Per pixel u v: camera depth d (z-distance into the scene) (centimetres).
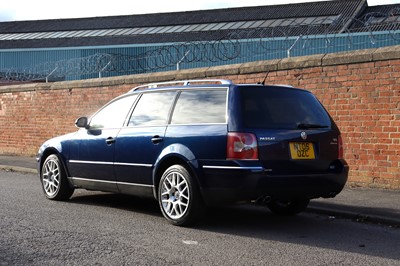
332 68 908
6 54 3269
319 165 596
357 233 596
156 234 568
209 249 508
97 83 1404
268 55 1492
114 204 767
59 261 454
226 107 587
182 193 601
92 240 532
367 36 1507
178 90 657
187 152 595
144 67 1509
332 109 909
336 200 763
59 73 1781
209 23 3622
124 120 705
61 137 796
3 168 1296
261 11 3622
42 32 4191
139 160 657
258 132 564
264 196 562
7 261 450
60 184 776
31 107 1603
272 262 466
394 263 471
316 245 535
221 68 1089
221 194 568
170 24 3769
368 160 869
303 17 3297
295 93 625
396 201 750
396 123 834
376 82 854
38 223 612
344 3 3388
